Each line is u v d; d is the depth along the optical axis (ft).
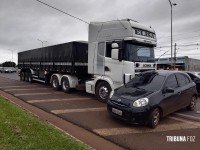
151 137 20.89
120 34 35.12
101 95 37.63
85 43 47.19
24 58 75.31
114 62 35.50
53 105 34.24
